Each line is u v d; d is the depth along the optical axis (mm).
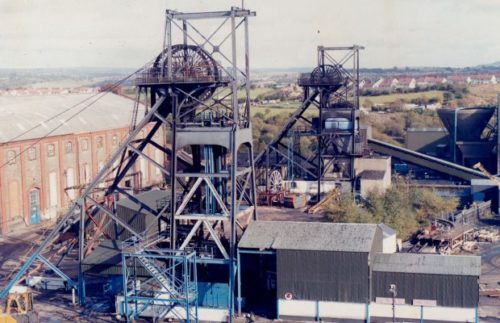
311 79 72500
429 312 39156
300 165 78375
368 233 41375
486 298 44250
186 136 43844
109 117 86562
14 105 79438
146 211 51062
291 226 42938
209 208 44688
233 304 41594
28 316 40250
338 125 72750
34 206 68812
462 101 189750
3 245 59875
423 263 40000
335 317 40156
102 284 47406
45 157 70188
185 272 40094
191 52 45344
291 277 40562
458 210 67750
